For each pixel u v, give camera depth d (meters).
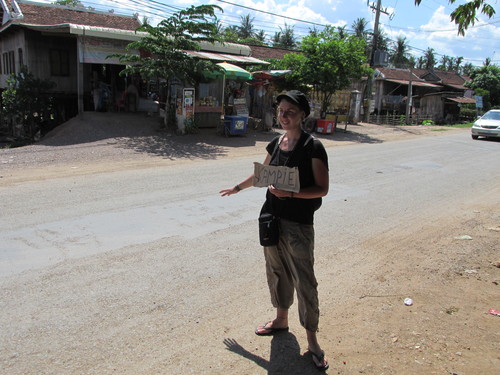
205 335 3.16
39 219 5.54
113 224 5.50
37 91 15.57
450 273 4.52
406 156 13.45
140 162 10.24
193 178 8.58
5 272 3.99
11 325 3.14
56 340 2.98
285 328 3.25
